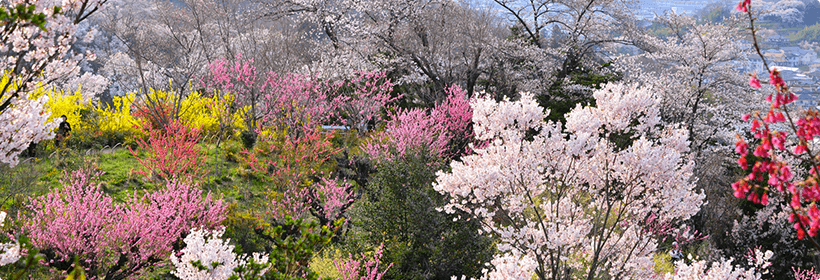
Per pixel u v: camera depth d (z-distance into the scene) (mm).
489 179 7609
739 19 20469
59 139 11477
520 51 20844
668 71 21734
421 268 9023
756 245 16781
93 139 12391
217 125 14492
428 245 8875
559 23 25031
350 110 17094
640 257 8312
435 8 19469
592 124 8094
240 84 14453
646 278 8359
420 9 19344
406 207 9195
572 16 24547
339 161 12531
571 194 8820
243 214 10086
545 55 22438
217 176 11633
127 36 20562
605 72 25516
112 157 11711
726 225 17125
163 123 12734
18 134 4938
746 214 17594
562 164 8125
